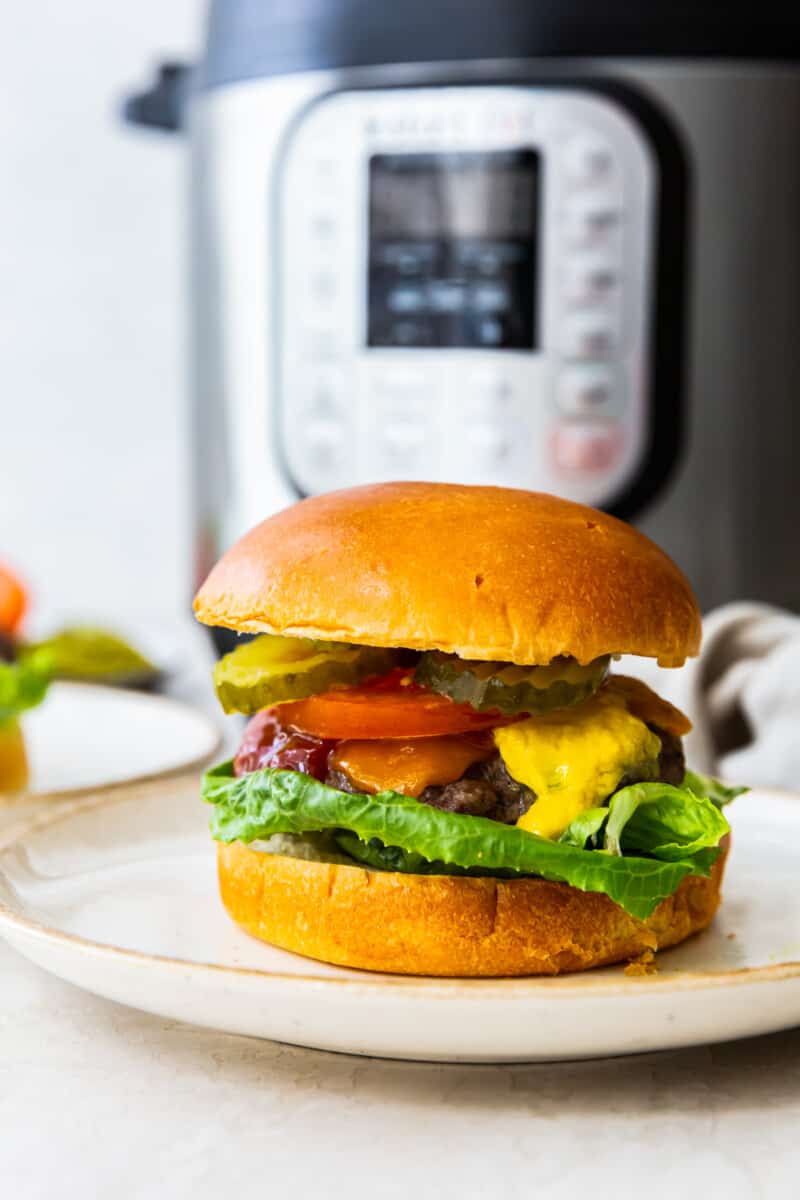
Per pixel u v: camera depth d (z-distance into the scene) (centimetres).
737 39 76
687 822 51
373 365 77
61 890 56
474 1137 45
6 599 91
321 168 77
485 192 76
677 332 77
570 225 76
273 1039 47
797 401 79
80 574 134
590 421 77
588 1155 44
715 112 76
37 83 130
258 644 54
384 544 51
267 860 52
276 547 52
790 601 80
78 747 74
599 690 53
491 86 75
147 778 63
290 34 77
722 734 73
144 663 90
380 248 77
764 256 77
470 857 49
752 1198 42
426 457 77
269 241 79
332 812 50
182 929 54
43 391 134
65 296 132
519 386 76
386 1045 46
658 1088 47
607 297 76
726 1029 46
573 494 77
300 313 78
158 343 131
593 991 45
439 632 50
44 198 132
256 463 81
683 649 52
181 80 91
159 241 130
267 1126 45
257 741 54
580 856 50
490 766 51
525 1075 48
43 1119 45
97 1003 52
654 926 52
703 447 78
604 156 75
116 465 133
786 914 55
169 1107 46
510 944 50
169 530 133
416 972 51
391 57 76
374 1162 44
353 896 51
